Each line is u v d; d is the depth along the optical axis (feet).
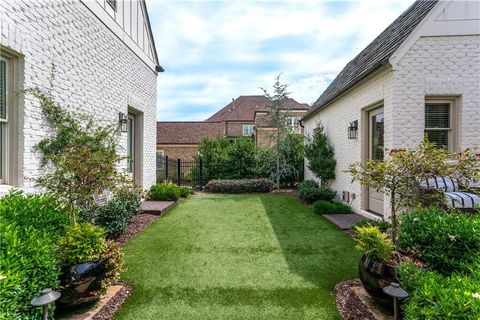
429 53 17.15
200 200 31.65
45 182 11.28
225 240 16.58
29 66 12.94
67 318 8.81
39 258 7.35
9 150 12.55
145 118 29.53
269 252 14.57
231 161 45.55
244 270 12.37
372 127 21.70
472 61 17.02
